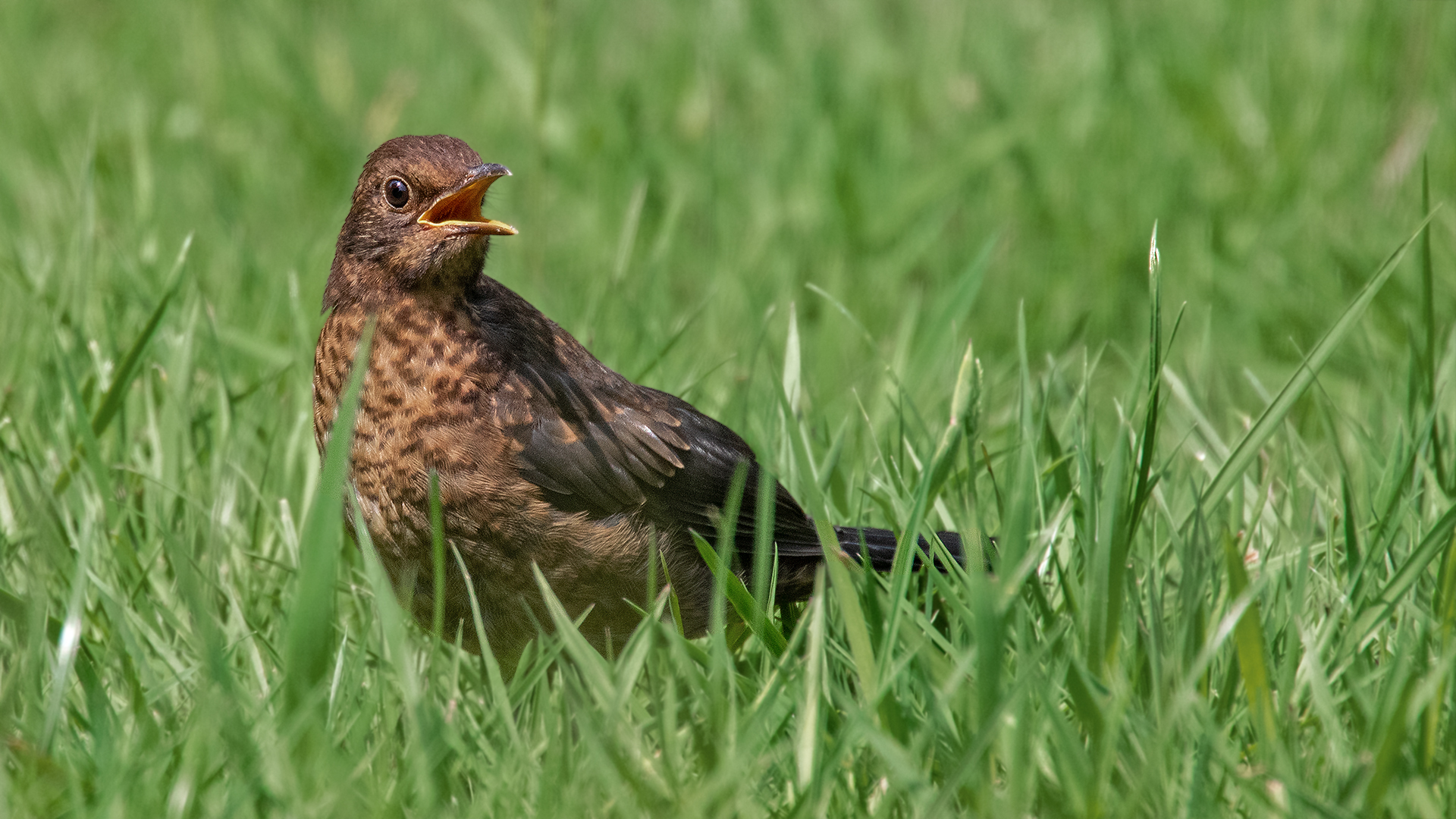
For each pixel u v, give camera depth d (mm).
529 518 7340
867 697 6043
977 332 12641
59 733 6254
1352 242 12719
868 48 17172
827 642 6660
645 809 5656
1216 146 14883
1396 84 15070
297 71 15836
